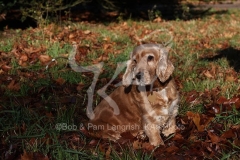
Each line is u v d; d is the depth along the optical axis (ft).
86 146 15.19
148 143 14.84
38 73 24.56
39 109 18.51
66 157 13.88
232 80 22.50
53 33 36.88
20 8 43.24
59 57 26.55
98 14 58.13
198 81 22.27
